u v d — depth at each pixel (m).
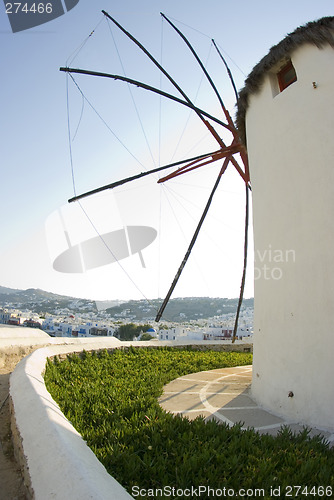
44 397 3.37
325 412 4.19
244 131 7.16
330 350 4.28
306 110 5.04
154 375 6.65
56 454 2.26
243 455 3.08
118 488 2.04
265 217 5.62
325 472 2.82
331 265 4.42
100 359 7.88
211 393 5.72
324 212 4.60
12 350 7.51
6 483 2.51
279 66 5.71
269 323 5.22
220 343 11.73
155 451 3.08
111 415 3.88
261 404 5.09
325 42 4.87
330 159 4.65
